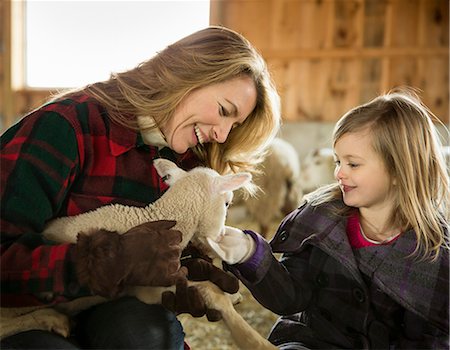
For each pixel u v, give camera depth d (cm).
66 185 132
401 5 657
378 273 145
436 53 650
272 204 467
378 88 673
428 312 140
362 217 157
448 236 148
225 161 175
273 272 146
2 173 124
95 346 123
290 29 688
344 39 677
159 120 147
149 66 152
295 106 697
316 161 543
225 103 149
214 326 261
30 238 120
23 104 725
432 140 155
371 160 148
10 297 118
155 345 124
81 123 137
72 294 117
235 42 154
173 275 118
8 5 704
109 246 115
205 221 138
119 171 141
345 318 150
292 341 155
